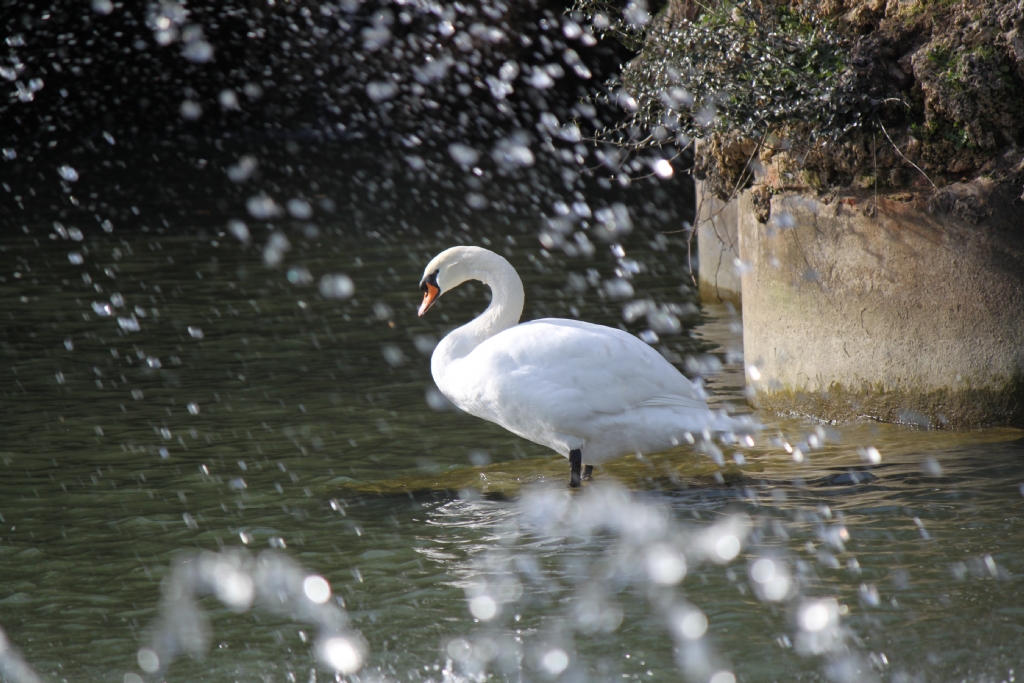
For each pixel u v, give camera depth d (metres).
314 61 53.03
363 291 19.77
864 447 10.52
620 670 6.51
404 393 13.45
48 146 45.47
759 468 10.16
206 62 52.34
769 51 11.01
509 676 6.50
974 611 7.03
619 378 9.52
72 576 8.17
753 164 12.09
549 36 50.31
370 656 6.81
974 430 10.80
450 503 9.59
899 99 10.72
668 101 11.66
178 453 11.22
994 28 10.46
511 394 9.66
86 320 17.52
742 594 7.45
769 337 12.09
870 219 11.02
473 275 10.51
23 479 10.45
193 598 7.75
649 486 9.84
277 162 41.75
